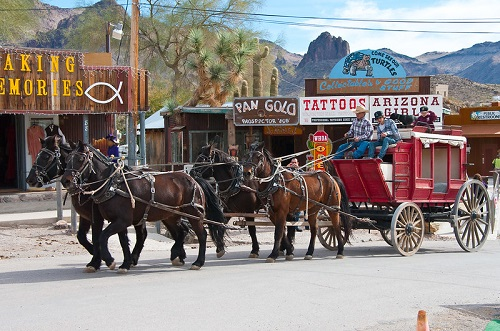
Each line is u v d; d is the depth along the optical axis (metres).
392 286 12.48
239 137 31.69
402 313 10.34
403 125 18.62
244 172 15.31
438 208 19.14
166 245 19.53
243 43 32.03
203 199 15.05
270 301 10.88
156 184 14.16
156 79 58.91
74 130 26.36
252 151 15.53
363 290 12.02
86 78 23.03
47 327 8.98
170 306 10.34
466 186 18.59
